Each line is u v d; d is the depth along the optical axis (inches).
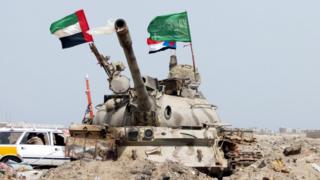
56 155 1024.9
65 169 745.6
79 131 844.6
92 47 848.3
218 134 892.6
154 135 807.1
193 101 927.7
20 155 1000.2
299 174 786.2
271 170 806.5
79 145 831.7
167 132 811.4
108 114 893.8
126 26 701.3
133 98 848.9
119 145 825.5
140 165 743.1
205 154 831.7
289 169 807.7
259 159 892.6
